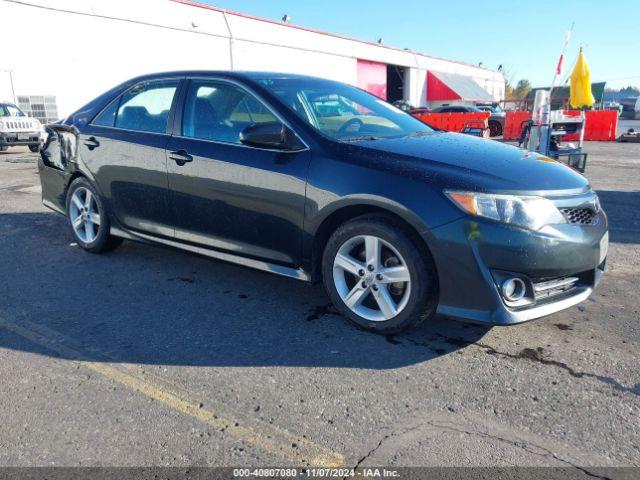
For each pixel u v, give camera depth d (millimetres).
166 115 4016
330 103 3770
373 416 2359
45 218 6191
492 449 2137
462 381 2641
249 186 3408
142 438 2217
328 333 3174
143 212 4141
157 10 21969
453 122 22094
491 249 2703
